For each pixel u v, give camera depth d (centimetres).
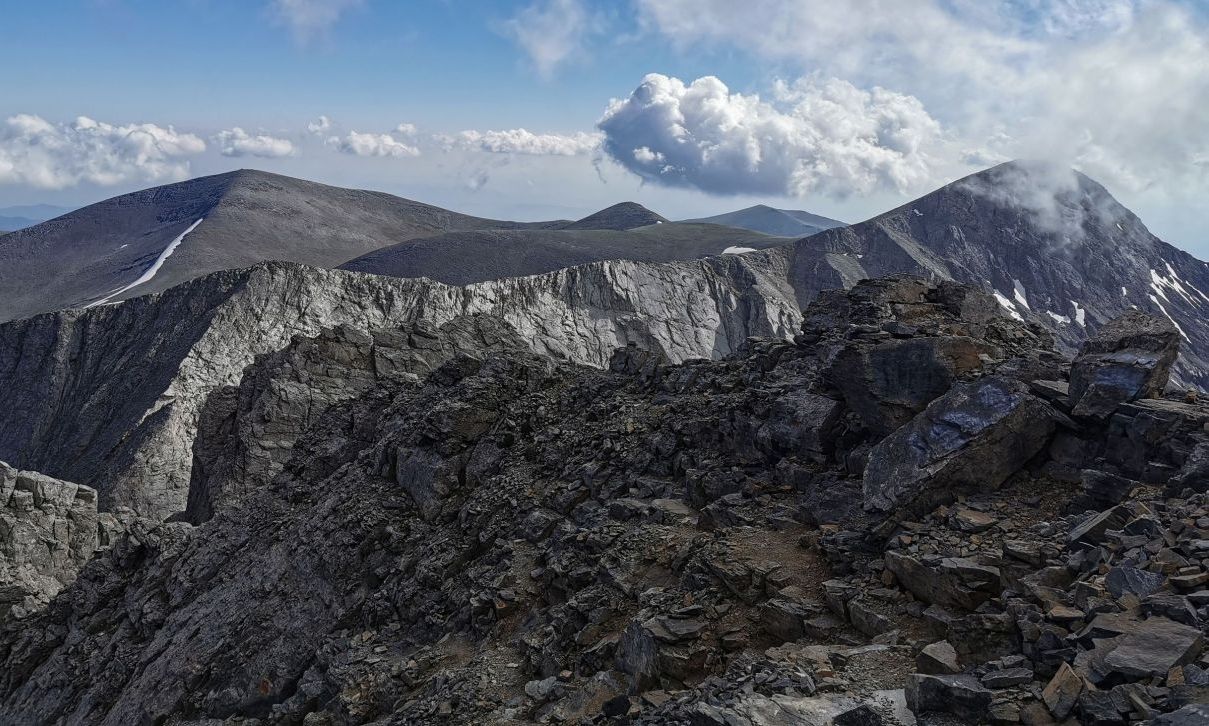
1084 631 1266
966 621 1459
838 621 1805
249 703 3312
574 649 2223
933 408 2136
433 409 4169
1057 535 1677
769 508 2434
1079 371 2025
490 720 2053
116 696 4072
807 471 2489
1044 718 1158
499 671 2319
